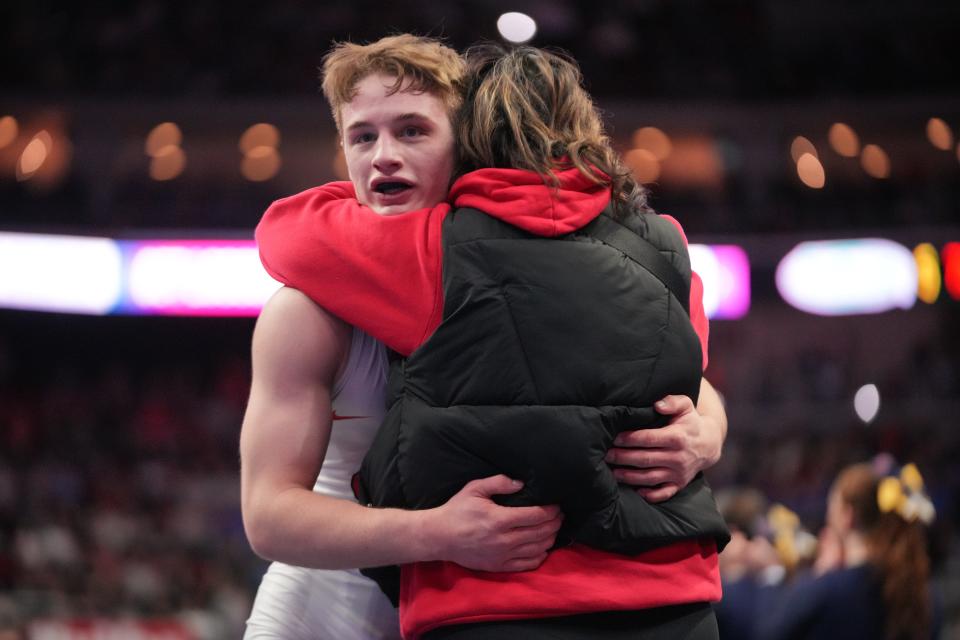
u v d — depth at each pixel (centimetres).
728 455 3269
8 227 3419
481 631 359
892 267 3844
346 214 396
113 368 3938
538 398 355
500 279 364
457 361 362
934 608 764
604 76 4334
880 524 703
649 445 368
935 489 3041
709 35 4538
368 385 405
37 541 2434
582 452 351
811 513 2692
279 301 395
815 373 3844
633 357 366
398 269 379
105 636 1848
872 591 694
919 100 4231
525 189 377
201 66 4181
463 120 407
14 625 1817
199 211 3862
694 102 4219
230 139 4184
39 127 4053
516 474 355
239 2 4384
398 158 399
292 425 387
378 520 361
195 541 2591
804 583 715
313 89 4131
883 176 4362
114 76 4069
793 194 4125
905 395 3725
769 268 3903
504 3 4453
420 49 410
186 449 3425
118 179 4006
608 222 390
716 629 382
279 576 468
